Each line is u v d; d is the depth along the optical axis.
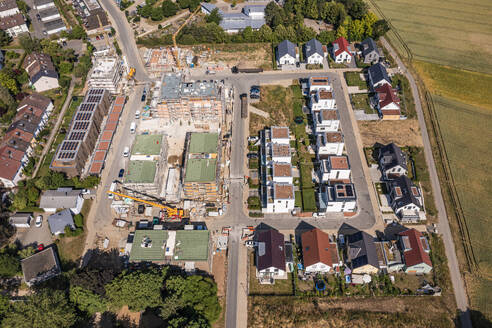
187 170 165.88
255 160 185.75
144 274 132.62
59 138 197.62
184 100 197.88
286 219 163.25
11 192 170.25
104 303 130.62
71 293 129.75
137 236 148.25
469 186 172.75
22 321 120.19
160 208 167.12
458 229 157.88
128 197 163.00
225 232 158.12
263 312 135.12
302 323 132.38
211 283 135.12
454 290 139.75
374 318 132.62
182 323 119.75
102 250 154.62
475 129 197.50
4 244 155.88
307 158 186.25
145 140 181.38
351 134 197.25
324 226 160.25
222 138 196.50
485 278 142.75
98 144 192.12
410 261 141.88
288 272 146.00
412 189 162.88
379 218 162.38
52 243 156.88
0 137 196.75
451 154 186.12
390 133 197.00
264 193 170.62
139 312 136.00
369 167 181.50
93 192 174.38
